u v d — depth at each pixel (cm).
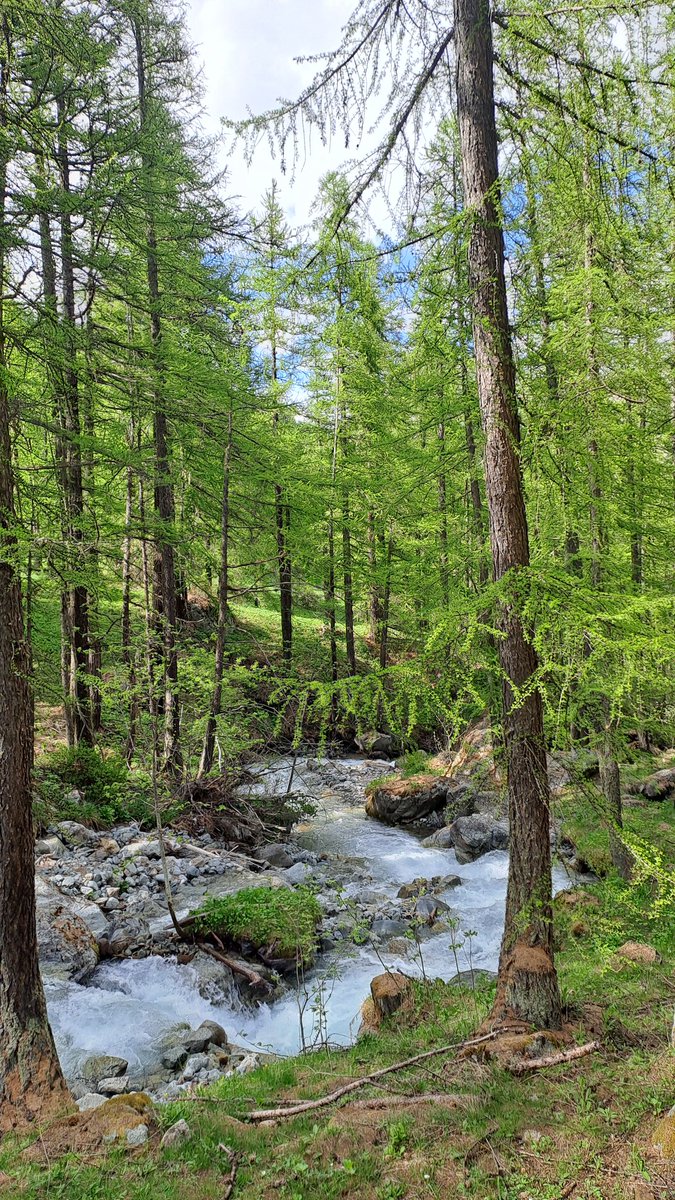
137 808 1323
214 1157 435
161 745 1218
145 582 1458
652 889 838
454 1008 661
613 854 923
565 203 487
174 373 1327
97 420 1311
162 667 1057
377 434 1702
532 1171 366
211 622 2123
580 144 489
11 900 515
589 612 424
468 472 988
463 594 746
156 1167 425
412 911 1078
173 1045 700
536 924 550
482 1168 376
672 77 462
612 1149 367
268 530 1744
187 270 1489
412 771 1730
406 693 478
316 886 1152
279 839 1409
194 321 1542
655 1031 525
